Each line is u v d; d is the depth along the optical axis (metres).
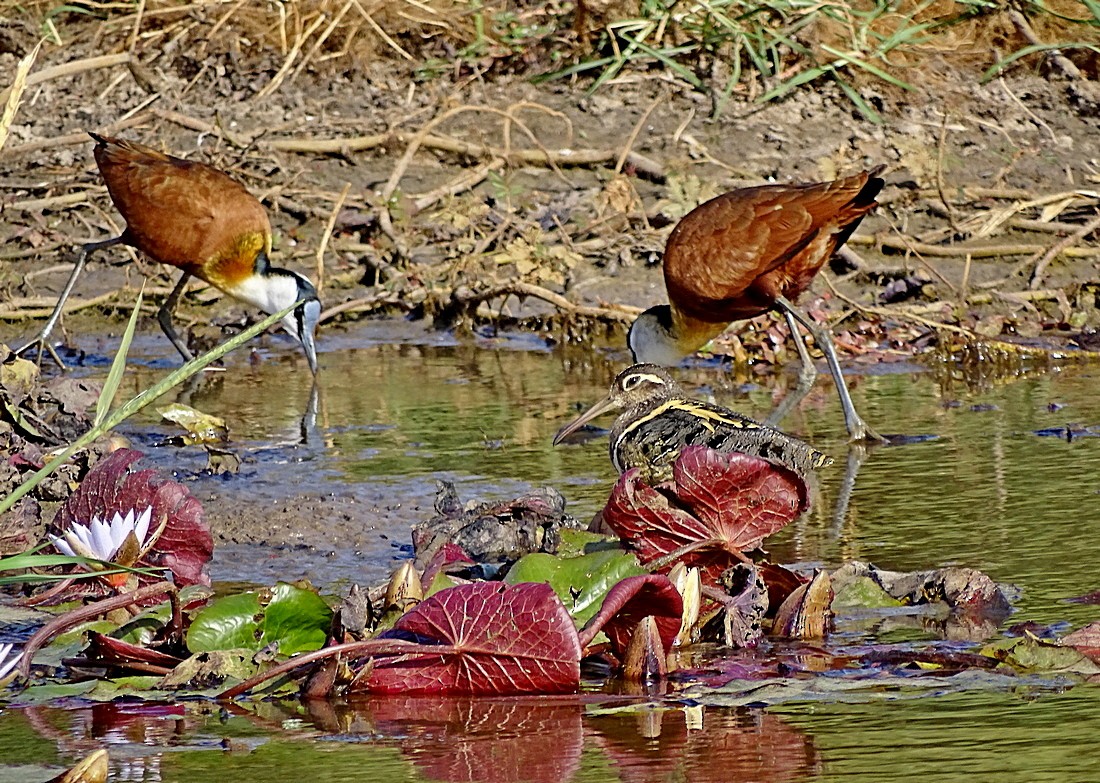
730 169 17.62
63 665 6.82
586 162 18.00
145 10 20.67
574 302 15.74
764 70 18.88
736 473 7.24
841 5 18.97
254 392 13.41
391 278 16.28
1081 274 16.16
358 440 11.47
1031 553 8.26
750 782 5.32
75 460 9.54
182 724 6.12
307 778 5.45
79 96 19.58
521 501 8.43
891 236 16.62
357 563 8.39
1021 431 11.39
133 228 14.43
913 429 11.66
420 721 6.10
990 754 5.52
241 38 20.45
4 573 7.95
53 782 5.26
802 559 8.31
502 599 6.45
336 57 20.28
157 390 5.98
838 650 6.93
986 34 20.05
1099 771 5.32
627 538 7.40
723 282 12.84
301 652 6.76
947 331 14.74
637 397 10.49
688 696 6.34
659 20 19.77
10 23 20.83
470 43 20.50
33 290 16.17
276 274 14.52
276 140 18.17
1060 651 6.59
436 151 18.39
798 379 13.79
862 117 18.98
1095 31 20.03
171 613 6.93
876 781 5.29
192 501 7.41
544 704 6.29
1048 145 18.52
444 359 14.89
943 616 7.41
